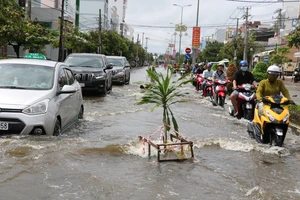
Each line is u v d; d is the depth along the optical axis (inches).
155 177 199.8
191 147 241.3
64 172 195.8
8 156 214.4
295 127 409.1
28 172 191.5
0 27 927.0
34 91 276.2
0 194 162.4
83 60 642.2
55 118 268.2
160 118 401.7
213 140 293.9
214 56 2933.1
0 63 309.6
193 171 214.7
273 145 289.4
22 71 300.4
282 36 2162.9
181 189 183.3
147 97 246.2
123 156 237.0
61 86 305.6
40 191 168.4
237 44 2188.7
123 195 170.6
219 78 573.6
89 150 242.7
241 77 430.0
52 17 1499.8
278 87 318.3
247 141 303.9
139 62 4419.3
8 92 269.3
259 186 195.0
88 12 2797.7
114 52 2208.4
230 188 189.2
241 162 241.3
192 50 1582.2
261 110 301.3
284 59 1731.1
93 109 449.1
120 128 332.2
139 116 408.5
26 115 251.1
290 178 213.2
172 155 244.5
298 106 486.9
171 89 247.0
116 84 912.9
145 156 240.8
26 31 983.6
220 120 417.7
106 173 200.5
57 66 320.5
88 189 174.9
